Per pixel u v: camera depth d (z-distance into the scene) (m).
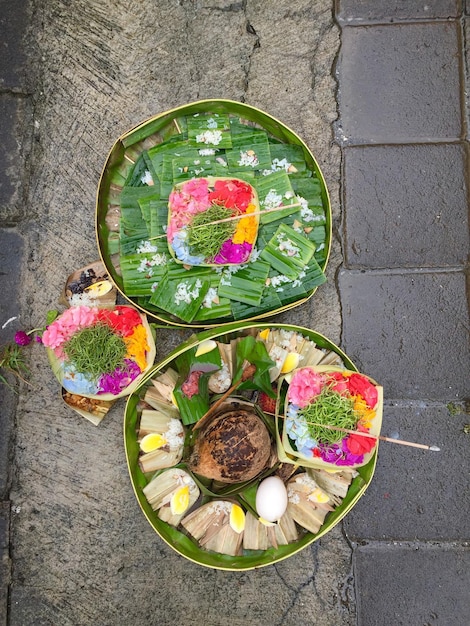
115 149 1.64
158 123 1.66
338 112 1.85
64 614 1.75
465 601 1.77
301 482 1.62
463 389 1.81
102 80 1.84
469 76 1.85
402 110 1.86
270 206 1.64
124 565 1.76
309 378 1.48
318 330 1.81
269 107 1.84
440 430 1.80
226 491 1.57
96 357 1.53
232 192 1.55
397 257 1.83
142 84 1.84
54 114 1.84
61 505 1.76
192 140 1.66
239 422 1.47
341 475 1.62
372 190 1.84
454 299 1.82
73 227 1.81
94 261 1.81
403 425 1.80
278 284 1.65
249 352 1.55
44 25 1.85
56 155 1.83
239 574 1.76
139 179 1.69
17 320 1.79
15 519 1.76
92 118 1.83
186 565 1.76
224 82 1.85
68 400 1.70
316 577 1.77
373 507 1.79
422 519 1.79
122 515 1.76
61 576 1.75
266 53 1.85
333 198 1.84
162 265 1.66
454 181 1.84
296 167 1.69
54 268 1.81
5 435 1.77
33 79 1.84
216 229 1.50
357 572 1.78
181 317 1.63
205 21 1.85
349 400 1.46
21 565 1.76
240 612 1.75
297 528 1.65
